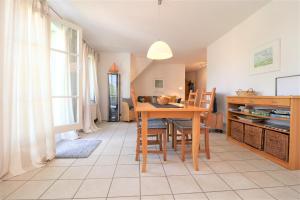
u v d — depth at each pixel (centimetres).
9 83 175
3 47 167
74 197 146
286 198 144
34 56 208
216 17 313
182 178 179
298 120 196
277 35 252
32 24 206
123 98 581
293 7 227
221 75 418
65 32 305
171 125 307
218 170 198
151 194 150
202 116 259
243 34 332
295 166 197
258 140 249
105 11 291
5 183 167
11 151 185
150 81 786
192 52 568
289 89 234
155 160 230
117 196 147
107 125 493
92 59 507
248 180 174
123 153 257
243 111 288
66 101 309
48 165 212
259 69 289
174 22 334
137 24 344
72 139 334
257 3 267
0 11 163
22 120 196
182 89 796
